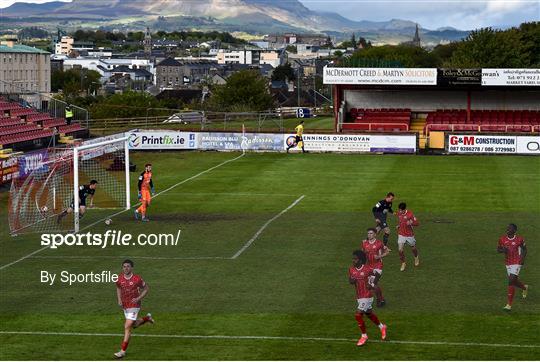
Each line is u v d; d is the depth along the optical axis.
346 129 93.31
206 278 36.31
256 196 58.72
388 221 48.84
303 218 50.28
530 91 96.50
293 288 34.50
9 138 76.56
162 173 70.62
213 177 68.00
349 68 89.19
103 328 29.39
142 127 108.75
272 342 27.58
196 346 27.23
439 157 79.62
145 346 27.31
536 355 26.00
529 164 74.25
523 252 31.14
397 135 82.31
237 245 42.94
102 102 171.00
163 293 33.91
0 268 38.72
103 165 72.81
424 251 41.16
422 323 29.62
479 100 97.44
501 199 56.75
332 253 40.94
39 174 62.81
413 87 97.06
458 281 35.50
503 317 30.28
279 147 83.94
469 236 44.62
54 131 80.06
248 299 32.88
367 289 27.20
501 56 169.25
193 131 84.94
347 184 63.84
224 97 179.50
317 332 28.64
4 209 54.81
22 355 26.50
